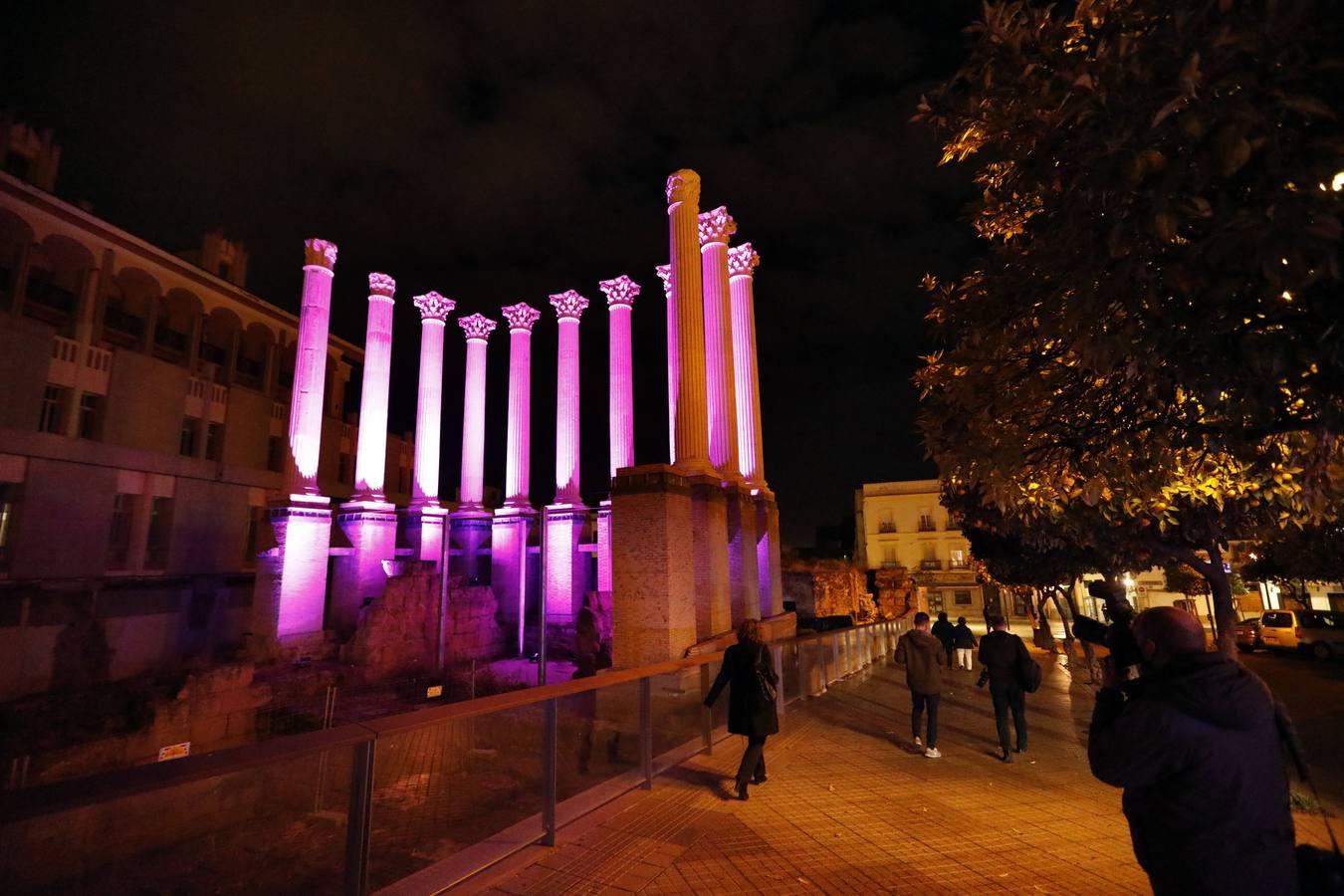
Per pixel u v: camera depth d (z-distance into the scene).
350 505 39.19
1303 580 28.42
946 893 4.68
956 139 4.95
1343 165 2.25
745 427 32.38
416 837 5.07
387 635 32.91
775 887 4.72
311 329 35.41
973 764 8.75
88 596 25.95
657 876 4.83
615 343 41.31
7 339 25.09
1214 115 2.33
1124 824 6.26
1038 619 30.86
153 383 30.94
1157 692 2.56
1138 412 4.55
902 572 48.00
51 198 27.86
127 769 2.78
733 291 34.06
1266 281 2.55
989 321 4.70
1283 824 2.38
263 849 3.66
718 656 9.29
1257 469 4.92
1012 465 4.77
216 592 32.16
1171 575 39.44
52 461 26.19
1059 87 3.32
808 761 8.59
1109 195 2.97
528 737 5.76
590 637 32.19
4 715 18.12
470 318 50.06
